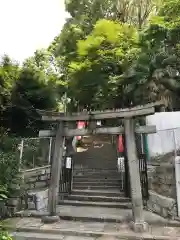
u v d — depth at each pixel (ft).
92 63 42.37
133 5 54.49
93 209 29.48
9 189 28.30
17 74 41.91
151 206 28.55
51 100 45.09
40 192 30.25
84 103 52.80
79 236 22.06
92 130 26.02
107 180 37.83
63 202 31.99
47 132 27.63
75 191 34.63
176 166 24.57
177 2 34.58
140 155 30.30
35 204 29.43
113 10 55.31
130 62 42.32
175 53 38.68
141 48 40.01
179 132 26.76
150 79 42.83
